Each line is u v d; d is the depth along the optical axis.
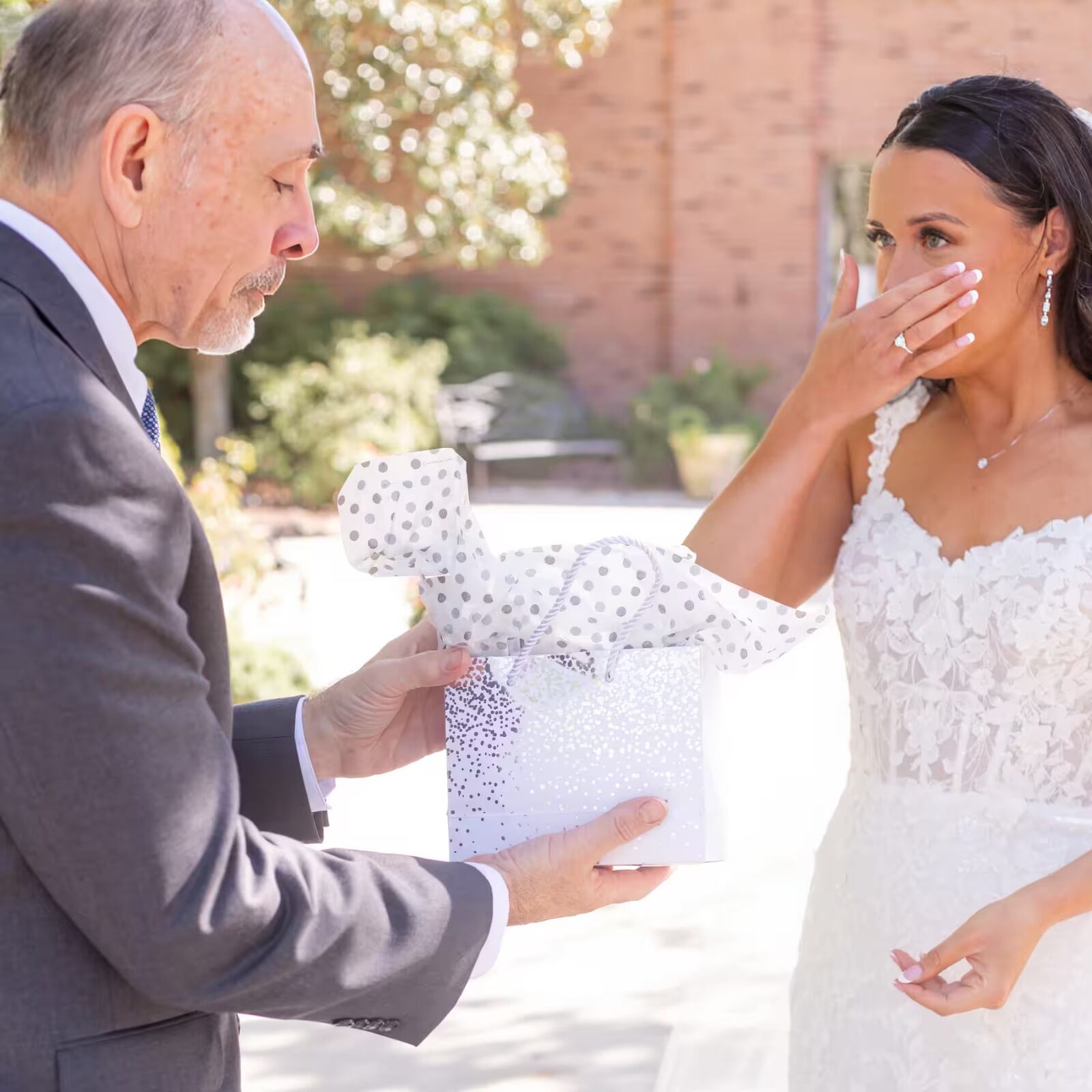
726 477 13.77
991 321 1.83
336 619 8.11
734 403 14.86
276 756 1.78
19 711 1.23
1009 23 14.27
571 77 15.31
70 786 1.24
